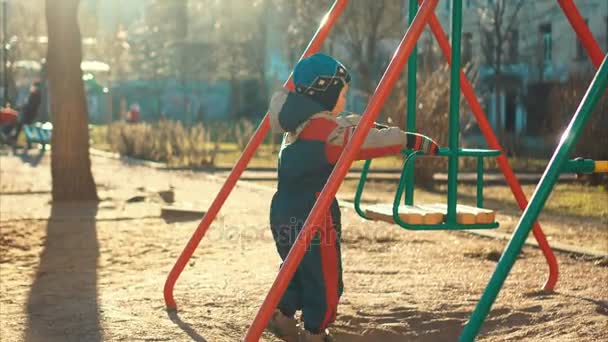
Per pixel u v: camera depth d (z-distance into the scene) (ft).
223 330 15.62
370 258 24.20
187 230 30.01
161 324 15.96
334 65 14.10
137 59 187.93
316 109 13.83
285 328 15.05
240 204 38.29
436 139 49.65
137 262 23.73
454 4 15.94
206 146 68.85
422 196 44.96
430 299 18.52
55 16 37.91
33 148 85.71
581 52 107.65
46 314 16.94
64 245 26.81
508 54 116.16
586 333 15.43
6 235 28.40
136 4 219.00
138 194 41.93
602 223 33.73
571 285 20.12
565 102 59.52
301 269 13.97
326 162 13.74
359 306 17.78
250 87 175.22
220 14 182.29
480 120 19.01
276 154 83.41
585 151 51.01
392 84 12.83
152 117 187.21
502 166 19.20
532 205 10.48
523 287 19.86
